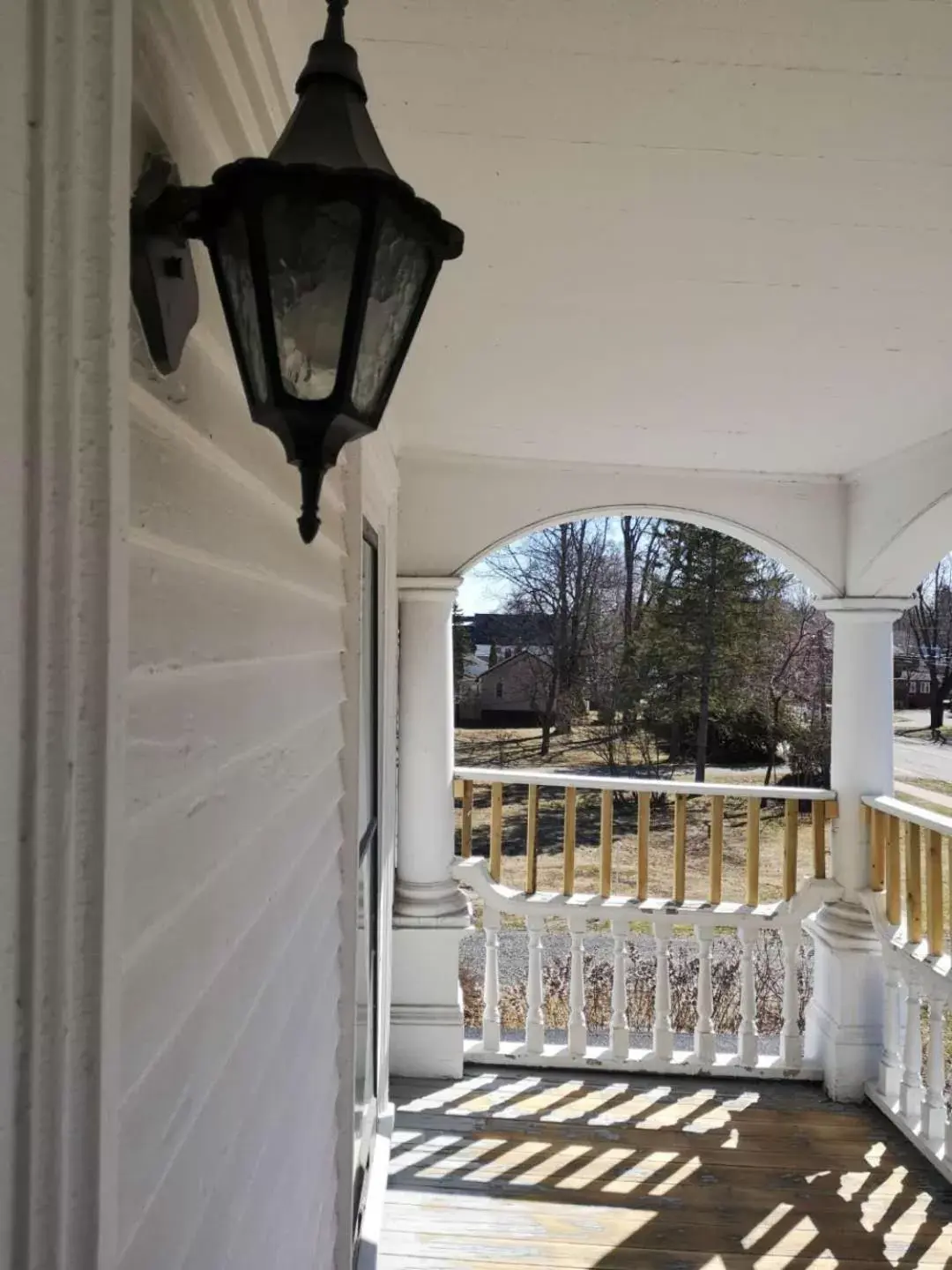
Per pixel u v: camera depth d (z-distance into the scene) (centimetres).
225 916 80
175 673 66
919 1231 245
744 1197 259
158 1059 63
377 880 277
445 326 188
